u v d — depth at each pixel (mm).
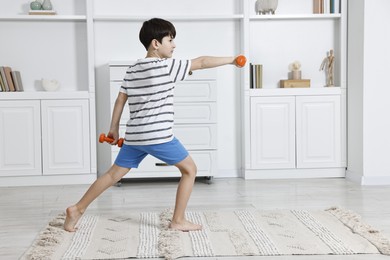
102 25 4148
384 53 3762
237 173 4285
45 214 2900
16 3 4090
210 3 4223
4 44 4082
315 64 4301
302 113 4070
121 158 2395
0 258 2070
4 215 2893
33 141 3912
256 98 4059
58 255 2064
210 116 3914
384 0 3734
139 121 2295
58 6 4109
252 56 4262
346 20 4078
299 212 2783
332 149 4094
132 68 2340
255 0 4266
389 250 2055
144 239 2281
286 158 4086
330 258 2010
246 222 2570
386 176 3793
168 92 2295
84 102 3951
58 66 4137
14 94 3883
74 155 3951
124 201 3256
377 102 3777
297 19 4266
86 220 2662
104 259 2021
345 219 2588
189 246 2168
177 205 2416
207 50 4234
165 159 2338
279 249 2111
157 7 4191
